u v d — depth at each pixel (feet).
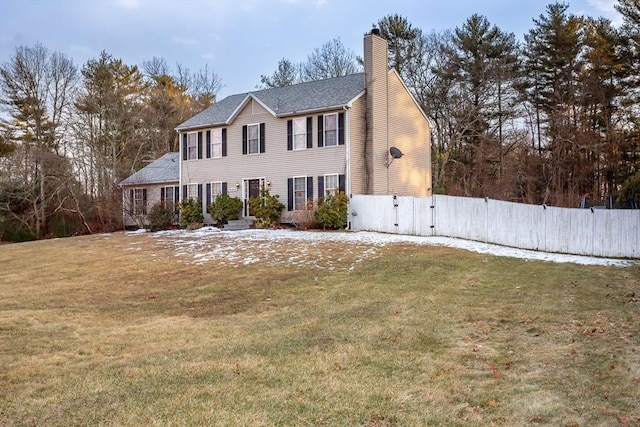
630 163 98.07
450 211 60.23
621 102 99.55
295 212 73.61
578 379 17.08
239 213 80.89
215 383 17.22
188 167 88.79
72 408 15.33
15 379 18.34
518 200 109.50
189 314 29.81
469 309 28.63
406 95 81.10
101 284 40.88
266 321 27.14
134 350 22.17
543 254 51.19
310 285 36.99
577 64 106.73
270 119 77.82
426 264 43.24
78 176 118.32
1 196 108.17
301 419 14.16
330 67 144.46
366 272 40.73
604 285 35.22
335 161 71.00
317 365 19.08
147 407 15.17
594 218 51.42
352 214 67.77
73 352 22.13
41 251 64.23
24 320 28.76
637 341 21.20
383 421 14.05
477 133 115.65
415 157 82.79
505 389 16.42
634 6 95.96
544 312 27.53
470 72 113.09
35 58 117.19
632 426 13.42
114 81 135.54
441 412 14.62
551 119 107.86
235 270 43.91
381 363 19.30
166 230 83.10
